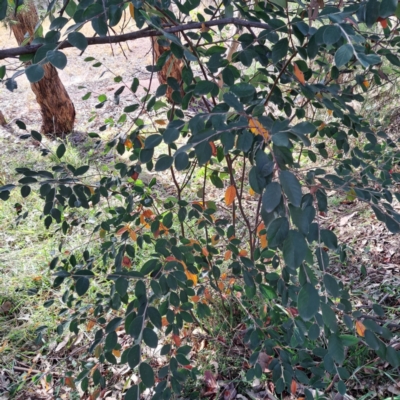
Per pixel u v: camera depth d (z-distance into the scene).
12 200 3.57
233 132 0.76
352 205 3.05
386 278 2.31
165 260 1.21
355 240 2.67
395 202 2.64
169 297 1.19
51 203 1.36
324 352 1.22
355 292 2.11
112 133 4.77
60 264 2.70
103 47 7.84
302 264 0.69
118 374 1.93
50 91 4.93
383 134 1.41
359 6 0.80
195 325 2.05
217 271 1.49
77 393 1.90
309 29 0.84
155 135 0.85
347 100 1.29
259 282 1.38
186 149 0.73
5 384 2.03
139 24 0.92
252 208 3.02
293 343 1.20
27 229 3.23
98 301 1.61
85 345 2.16
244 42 1.02
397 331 1.87
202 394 1.81
